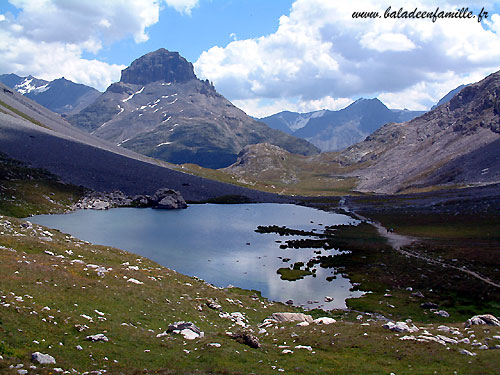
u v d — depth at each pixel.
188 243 94.62
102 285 33.56
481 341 26.98
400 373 22.14
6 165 153.00
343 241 100.81
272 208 187.00
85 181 168.62
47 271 32.47
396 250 88.06
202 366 21.22
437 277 64.56
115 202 157.62
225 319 36.12
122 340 23.53
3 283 27.06
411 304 52.59
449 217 133.88
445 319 46.25
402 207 178.25
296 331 31.55
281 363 23.30
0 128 193.00
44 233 55.22
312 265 75.81
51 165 172.38
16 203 119.00
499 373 21.61
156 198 166.25
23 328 21.11
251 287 61.69
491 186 196.62
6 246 40.72
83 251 49.72
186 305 36.38
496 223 114.19
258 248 92.19
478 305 51.19
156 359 21.55
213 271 70.62
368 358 24.84
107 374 18.34
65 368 17.84
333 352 26.20
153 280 42.31
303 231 117.00
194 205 180.50
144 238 97.56
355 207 193.38
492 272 65.06
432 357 24.14
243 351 24.44
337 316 46.75
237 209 176.25
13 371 15.85
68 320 24.22
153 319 29.98
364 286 62.03
